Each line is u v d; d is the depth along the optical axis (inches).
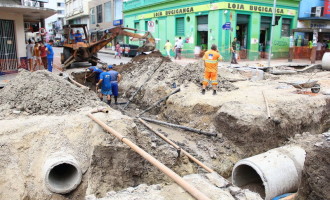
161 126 401.7
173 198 183.2
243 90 461.1
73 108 308.2
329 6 1037.8
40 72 356.2
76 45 695.7
